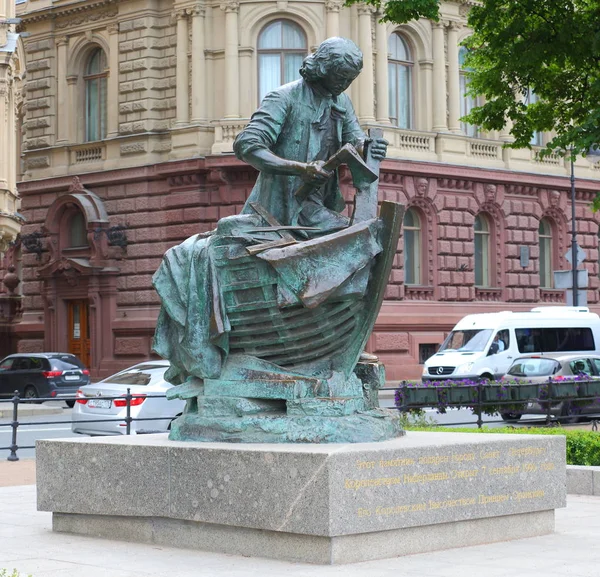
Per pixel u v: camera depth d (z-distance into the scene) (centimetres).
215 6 4147
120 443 1002
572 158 2322
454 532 953
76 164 4531
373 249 974
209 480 931
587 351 3747
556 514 1167
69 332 4522
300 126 1033
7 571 853
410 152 4303
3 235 4619
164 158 4238
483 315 3716
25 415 3159
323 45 1030
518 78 2517
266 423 965
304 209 1034
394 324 4178
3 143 4575
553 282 4841
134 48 4303
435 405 2198
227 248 999
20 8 4788
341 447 909
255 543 911
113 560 900
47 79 4609
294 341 992
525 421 2441
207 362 1010
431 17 2341
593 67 2375
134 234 4288
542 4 2331
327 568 852
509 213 4634
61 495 1042
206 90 4138
